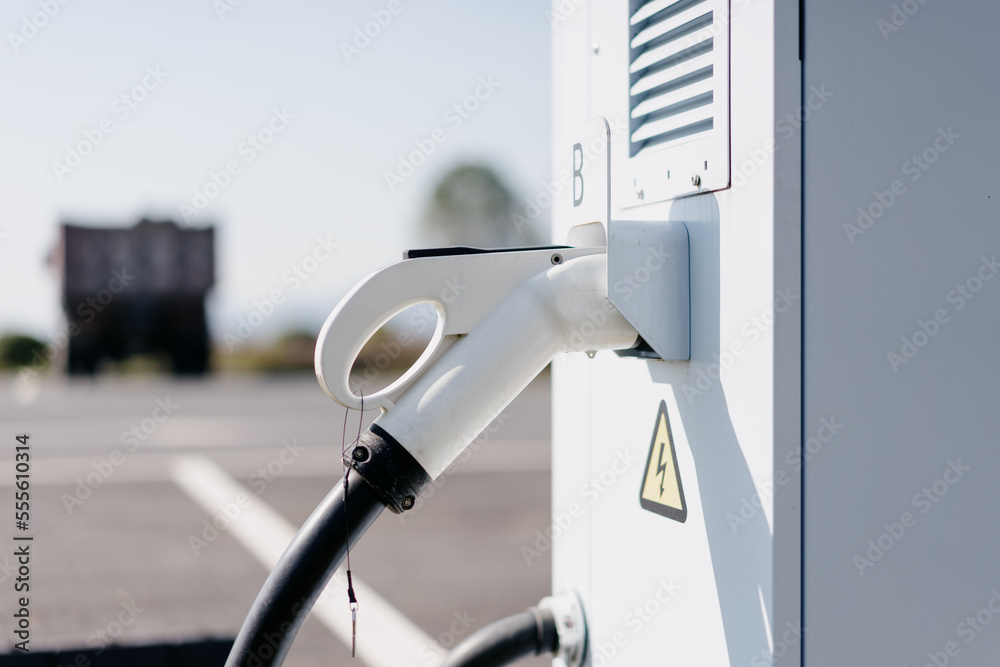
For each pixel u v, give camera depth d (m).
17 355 27.62
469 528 7.20
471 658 1.69
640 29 1.49
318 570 1.23
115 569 5.91
